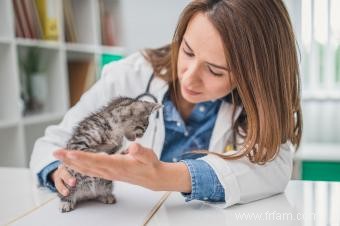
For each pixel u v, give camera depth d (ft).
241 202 1.86
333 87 7.30
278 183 1.99
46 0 5.66
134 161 1.62
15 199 1.94
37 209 1.77
